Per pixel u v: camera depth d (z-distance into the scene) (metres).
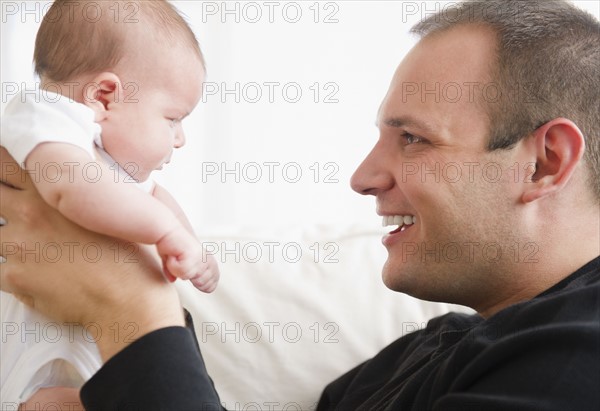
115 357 0.84
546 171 0.99
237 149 2.81
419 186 1.03
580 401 0.76
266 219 2.81
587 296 0.84
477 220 1.01
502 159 1.00
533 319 0.86
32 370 0.91
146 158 1.01
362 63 2.72
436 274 1.05
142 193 0.89
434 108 1.02
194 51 1.06
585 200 1.00
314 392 1.38
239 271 1.46
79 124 0.92
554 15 1.04
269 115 2.78
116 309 0.90
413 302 1.48
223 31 2.77
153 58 1.00
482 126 1.00
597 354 0.78
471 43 1.03
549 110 0.99
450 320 1.14
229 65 2.78
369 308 1.46
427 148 1.04
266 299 1.44
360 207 2.77
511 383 0.80
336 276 1.48
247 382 1.39
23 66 2.82
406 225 1.10
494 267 1.02
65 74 0.99
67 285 0.90
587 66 1.00
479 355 0.84
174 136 1.06
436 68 1.03
